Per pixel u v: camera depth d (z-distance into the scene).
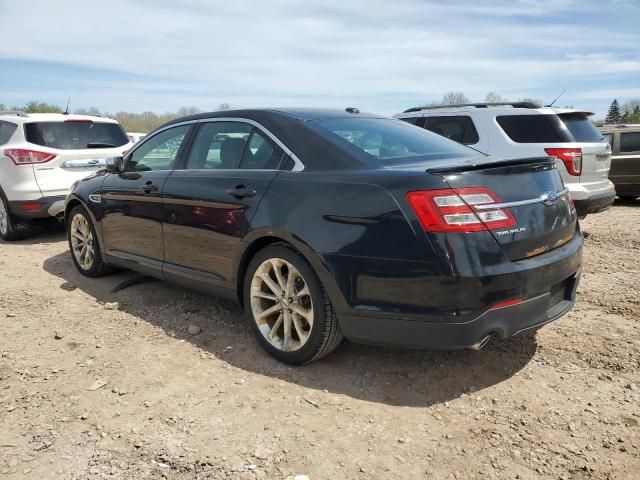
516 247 2.95
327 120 3.77
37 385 3.29
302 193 3.29
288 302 3.39
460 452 2.60
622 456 2.55
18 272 5.73
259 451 2.63
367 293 2.99
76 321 4.30
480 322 2.82
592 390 3.13
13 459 2.60
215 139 4.07
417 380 3.28
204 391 3.19
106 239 5.02
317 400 3.08
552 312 3.21
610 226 8.16
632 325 4.02
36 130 7.03
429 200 2.82
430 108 8.01
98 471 2.50
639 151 10.77
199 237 3.92
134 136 9.55
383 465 2.52
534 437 2.71
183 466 2.53
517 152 6.87
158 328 4.13
